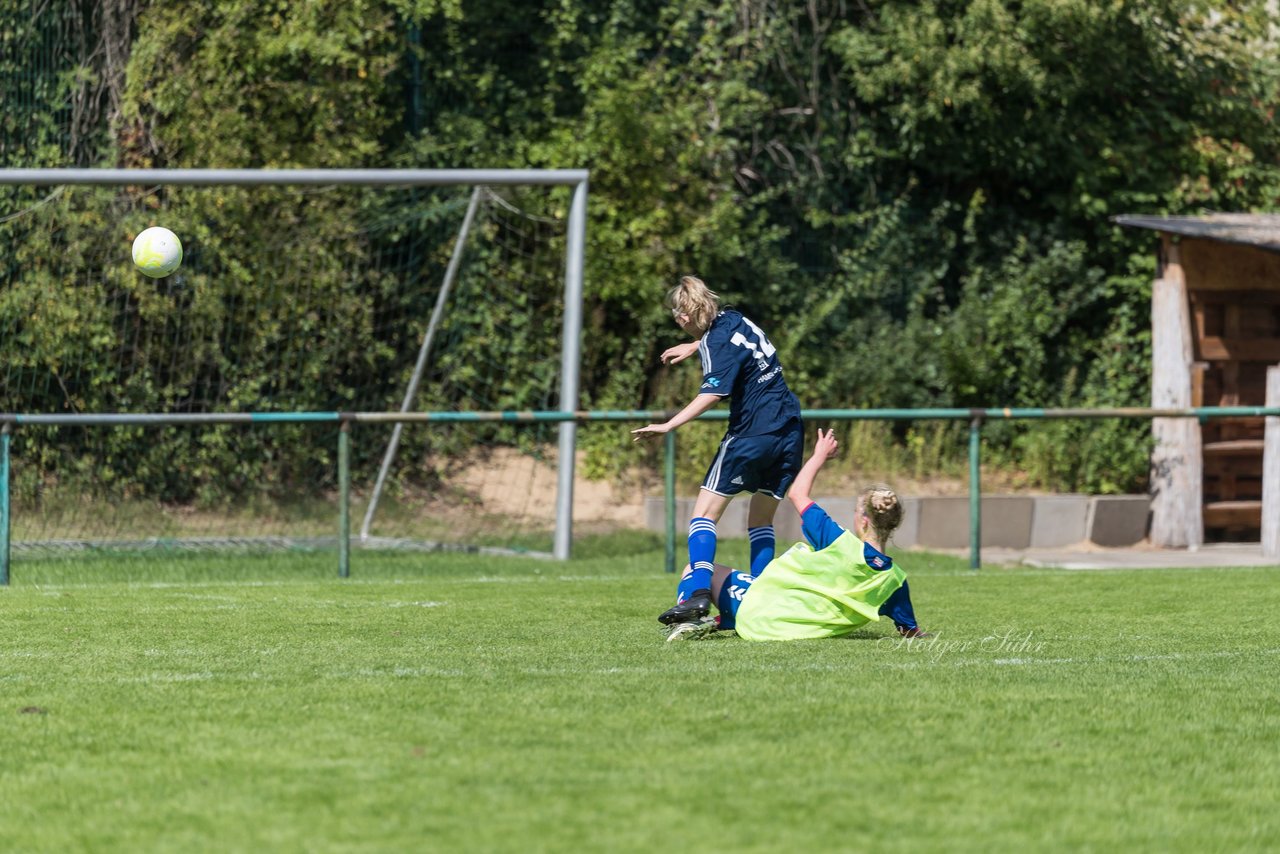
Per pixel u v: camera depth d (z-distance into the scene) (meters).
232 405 40.66
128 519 38.91
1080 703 16.03
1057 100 51.38
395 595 27.12
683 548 39.22
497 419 32.22
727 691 16.45
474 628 22.22
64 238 38.97
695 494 44.41
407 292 43.25
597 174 46.84
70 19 43.41
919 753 13.60
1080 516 43.12
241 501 40.84
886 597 20.83
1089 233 51.81
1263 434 45.69
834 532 20.81
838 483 45.25
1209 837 11.23
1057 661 19.08
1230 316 44.88
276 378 41.25
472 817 11.39
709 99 48.91
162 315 39.91
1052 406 48.78
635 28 49.69
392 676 17.48
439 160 45.88
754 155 51.19
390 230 42.66
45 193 39.72
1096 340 50.84
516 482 44.56
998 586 29.34
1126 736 14.48
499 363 44.97
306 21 43.00
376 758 13.23
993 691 16.64
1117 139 51.41
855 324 49.56
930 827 11.30
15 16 42.72
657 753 13.43
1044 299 49.16
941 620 23.62
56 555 35.16
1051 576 31.58
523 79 48.78
